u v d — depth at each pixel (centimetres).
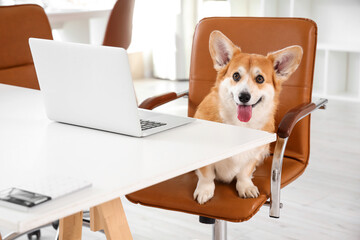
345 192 303
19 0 430
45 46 153
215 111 204
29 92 203
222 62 203
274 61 195
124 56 138
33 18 248
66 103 155
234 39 201
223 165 173
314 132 414
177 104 493
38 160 126
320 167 340
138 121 142
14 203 98
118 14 338
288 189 306
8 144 139
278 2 562
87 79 147
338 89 535
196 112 208
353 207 284
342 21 533
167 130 151
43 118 166
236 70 199
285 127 169
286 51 193
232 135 146
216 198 169
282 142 169
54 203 101
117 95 142
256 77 197
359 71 529
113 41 344
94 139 143
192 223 269
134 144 138
